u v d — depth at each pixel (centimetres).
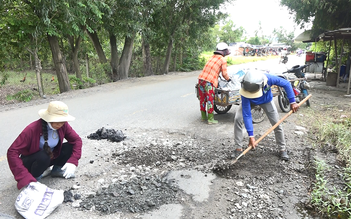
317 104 852
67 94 1046
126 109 773
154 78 1569
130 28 1357
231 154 451
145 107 796
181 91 1075
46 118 312
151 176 383
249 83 380
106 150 468
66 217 291
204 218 297
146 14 1458
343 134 532
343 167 415
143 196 332
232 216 302
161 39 1842
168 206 316
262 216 305
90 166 407
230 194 343
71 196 327
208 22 1888
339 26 1383
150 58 1816
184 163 426
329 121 641
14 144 303
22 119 689
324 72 1480
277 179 380
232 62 3147
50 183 358
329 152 473
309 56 1669
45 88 1500
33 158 325
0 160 432
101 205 312
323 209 320
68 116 324
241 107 440
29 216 285
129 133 563
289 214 310
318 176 381
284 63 2580
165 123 634
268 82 414
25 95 1025
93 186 355
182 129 590
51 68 2477
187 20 1825
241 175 389
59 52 1121
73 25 1015
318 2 1264
